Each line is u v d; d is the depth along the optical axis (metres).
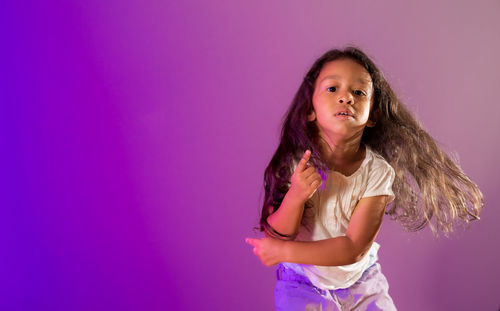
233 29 2.18
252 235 2.20
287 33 2.20
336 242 1.19
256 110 2.20
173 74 2.16
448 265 2.30
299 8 2.20
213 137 2.18
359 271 1.42
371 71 1.36
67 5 2.09
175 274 2.17
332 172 1.29
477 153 2.31
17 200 2.07
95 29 2.11
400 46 2.26
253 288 2.21
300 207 1.21
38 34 2.08
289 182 1.37
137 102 2.14
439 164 1.48
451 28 2.29
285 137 1.38
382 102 1.39
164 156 2.16
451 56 2.29
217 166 2.18
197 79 2.17
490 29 2.30
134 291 2.14
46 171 2.09
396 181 1.50
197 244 2.18
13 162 2.06
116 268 2.13
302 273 1.42
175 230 2.17
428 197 1.49
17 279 2.06
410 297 2.29
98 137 2.12
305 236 1.35
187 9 2.16
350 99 1.22
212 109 2.18
